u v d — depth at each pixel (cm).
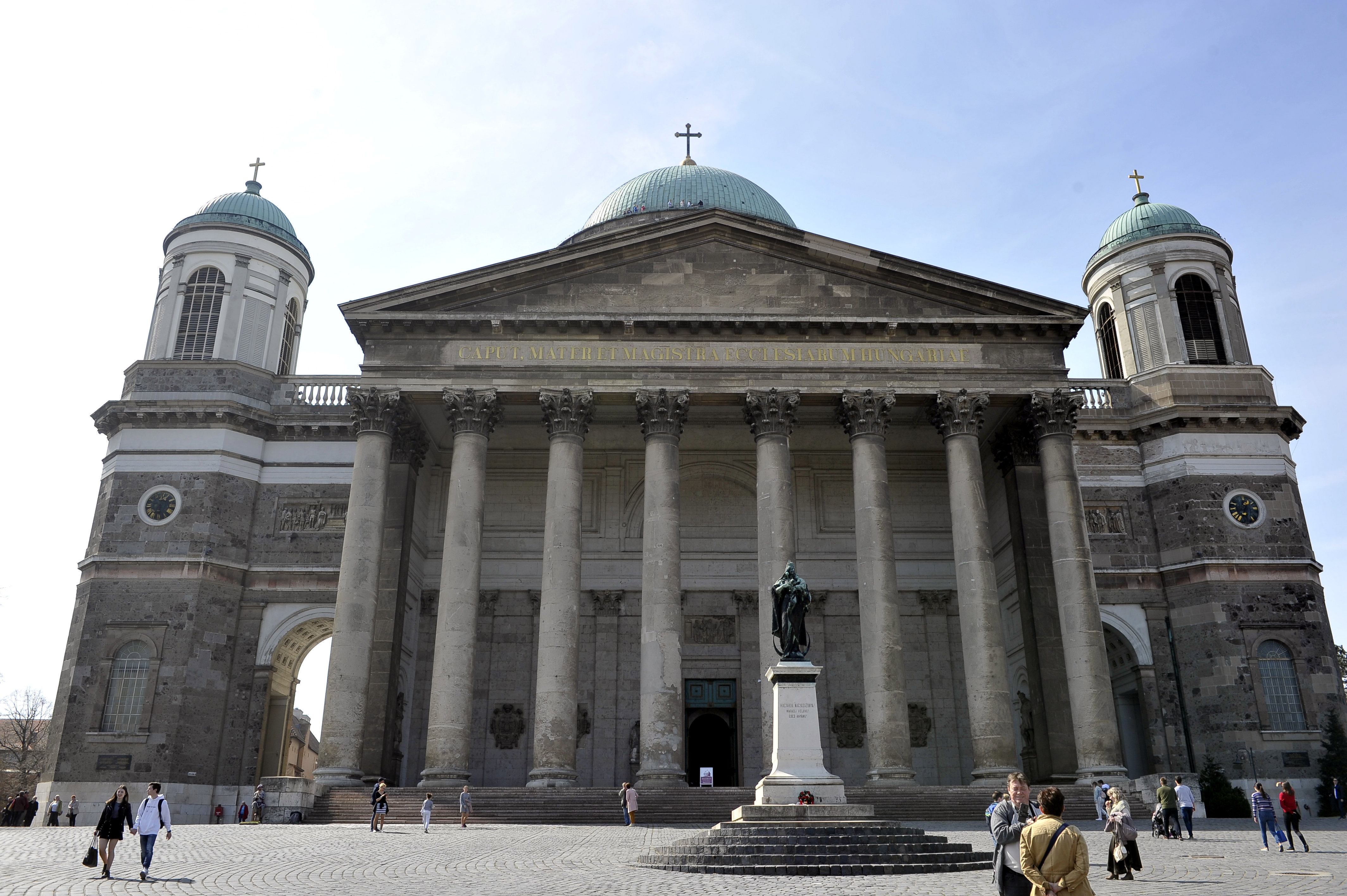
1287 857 2311
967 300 4150
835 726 4606
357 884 1814
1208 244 5066
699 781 4416
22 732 8569
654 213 6078
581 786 4444
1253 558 4534
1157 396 4825
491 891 1697
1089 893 927
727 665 4719
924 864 1980
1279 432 4747
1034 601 4159
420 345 4028
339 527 4584
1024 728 4331
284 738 4619
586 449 5003
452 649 3628
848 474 4997
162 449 4550
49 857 2259
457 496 3822
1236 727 4284
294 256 5153
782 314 4031
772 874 1914
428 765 3509
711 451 5012
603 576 4797
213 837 2720
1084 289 5466
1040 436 4022
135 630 4269
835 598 4803
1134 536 4700
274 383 4816
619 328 4034
